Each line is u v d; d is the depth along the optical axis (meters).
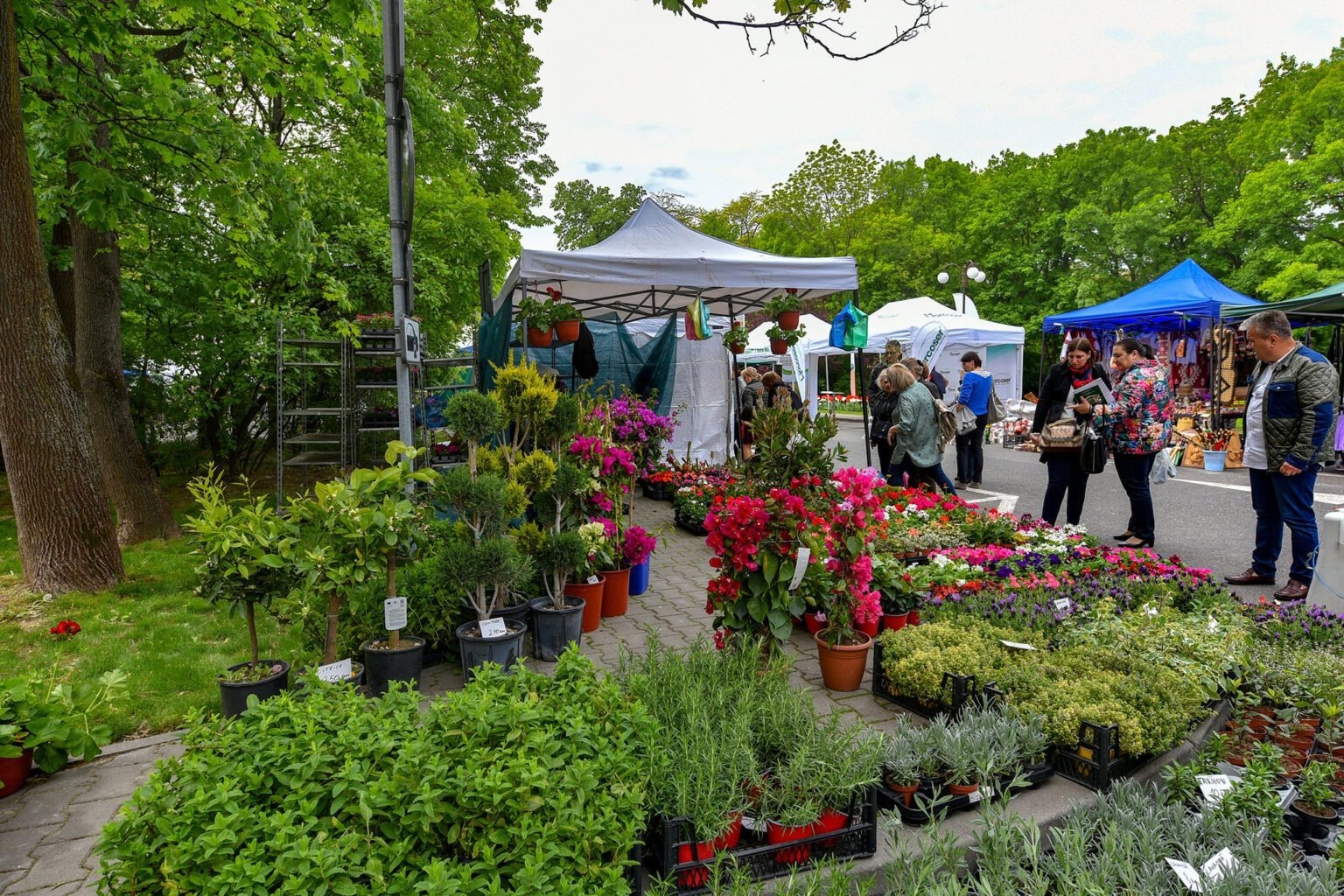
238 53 7.34
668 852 2.22
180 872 1.76
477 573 3.91
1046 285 31.02
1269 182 21.00
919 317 19.41
